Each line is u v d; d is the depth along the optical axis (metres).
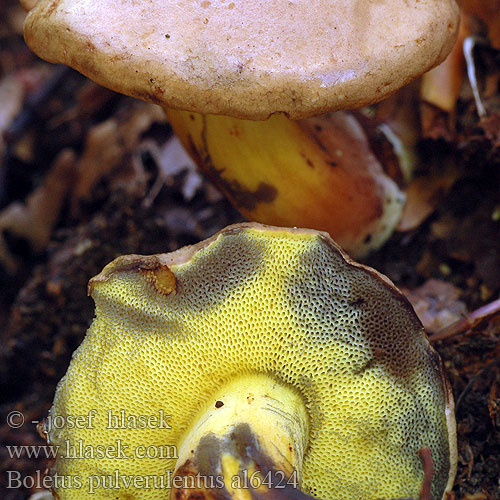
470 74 0.28
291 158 0.26
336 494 0.25
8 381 0.31
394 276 0.29
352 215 0.27
